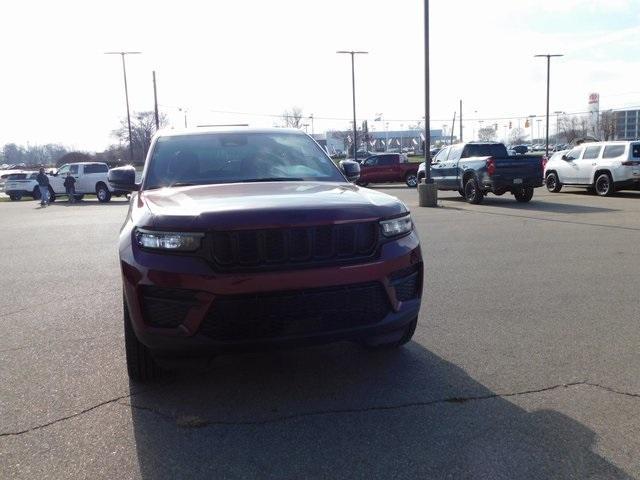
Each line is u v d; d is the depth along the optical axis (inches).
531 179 658.8
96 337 208.4
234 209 138.3
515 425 134.4
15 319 235.8
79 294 280.4
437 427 134.5
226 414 144.1
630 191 850.8
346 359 179.6
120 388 161.0
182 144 206.2
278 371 171.5
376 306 143.7
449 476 114.2
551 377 161.8
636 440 126.6
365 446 126.7
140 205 159.3
